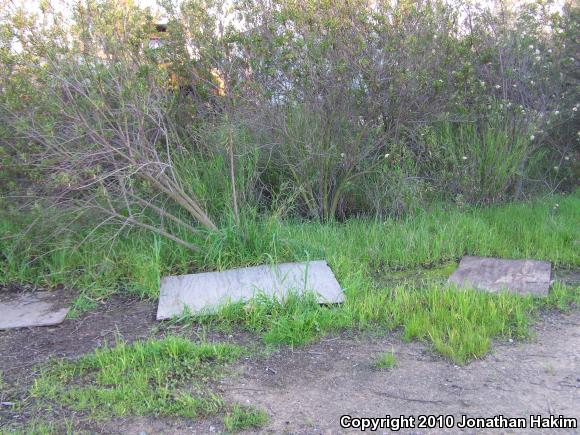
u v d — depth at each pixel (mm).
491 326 4746
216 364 4430
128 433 3707
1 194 6027
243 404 3951
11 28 5574
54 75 5621
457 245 6469
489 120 7609
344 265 5879
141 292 5699
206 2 6535
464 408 3840
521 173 7605
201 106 6875
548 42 8016
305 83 6566
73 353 4711
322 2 6512
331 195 7234
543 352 4457
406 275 5957
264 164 7141
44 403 4027
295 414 3850
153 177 6043
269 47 6512
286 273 5516
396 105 6895
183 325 5082
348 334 4824
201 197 6535
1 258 6352
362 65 6531
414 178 7238
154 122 6234
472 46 7527
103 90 5746
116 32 6000
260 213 6820
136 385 4137
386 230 6754
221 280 5750
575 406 3812
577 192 8125
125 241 6371
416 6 6938
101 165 5910
